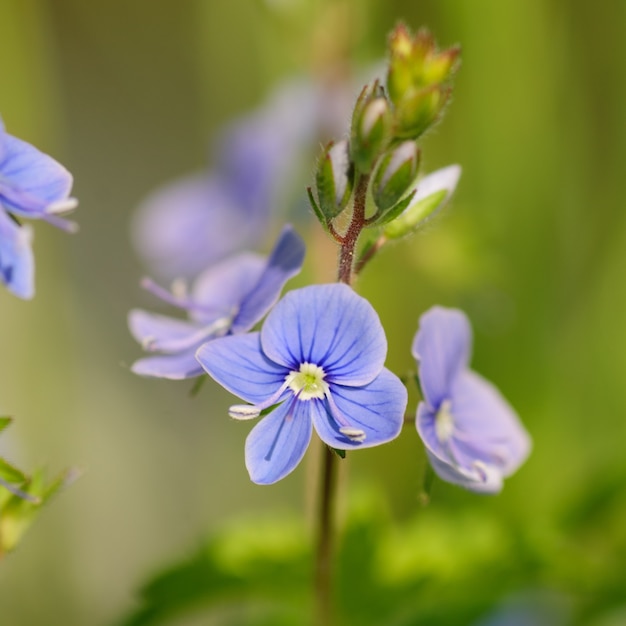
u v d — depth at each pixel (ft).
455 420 0.71
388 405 0.67
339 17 0.86
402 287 0.87
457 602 0.80
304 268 0.84
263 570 0.77
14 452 0.80
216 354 0.68
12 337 0.86
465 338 0.71
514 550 0.78
